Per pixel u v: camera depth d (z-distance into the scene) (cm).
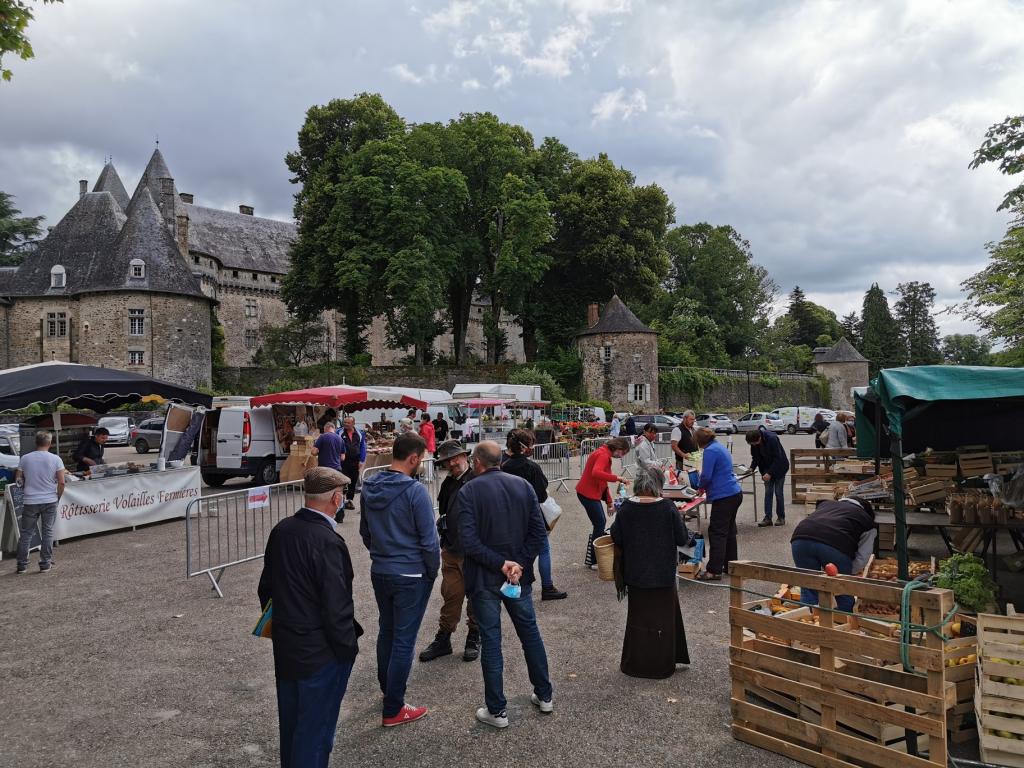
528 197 4291
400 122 4450
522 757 388
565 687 485
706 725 425
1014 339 1362
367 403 1770
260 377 4650
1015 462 892
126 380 1248
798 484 1303
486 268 4694
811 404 6300
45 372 1184
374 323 6862
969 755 380
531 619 440
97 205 4794
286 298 4525
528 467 682
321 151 4572
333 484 339
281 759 328
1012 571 721
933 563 589
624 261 4825
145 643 593
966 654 407
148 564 896
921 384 561
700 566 778
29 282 4566
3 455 1723
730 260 6669
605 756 389
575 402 4153
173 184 5303
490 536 425
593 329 4691
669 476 1001
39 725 440
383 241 4031
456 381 4459
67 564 908
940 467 870
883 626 407
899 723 348
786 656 405
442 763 383
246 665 540
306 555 326
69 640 604
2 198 5603
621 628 611
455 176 4062
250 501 891
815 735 375
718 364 5931
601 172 4772
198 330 4453
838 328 8862
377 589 439
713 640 572
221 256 6325
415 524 433
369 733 421
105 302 4275
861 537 579
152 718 448
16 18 792
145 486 1188
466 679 506
